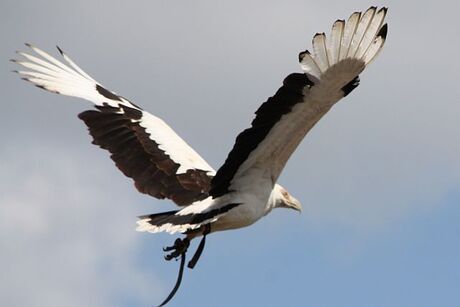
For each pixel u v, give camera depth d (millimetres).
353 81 12891
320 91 12914
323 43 12617
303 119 13289
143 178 14906
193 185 14773
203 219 13320
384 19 12633
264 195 13898
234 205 13664
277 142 13555
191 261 13672
